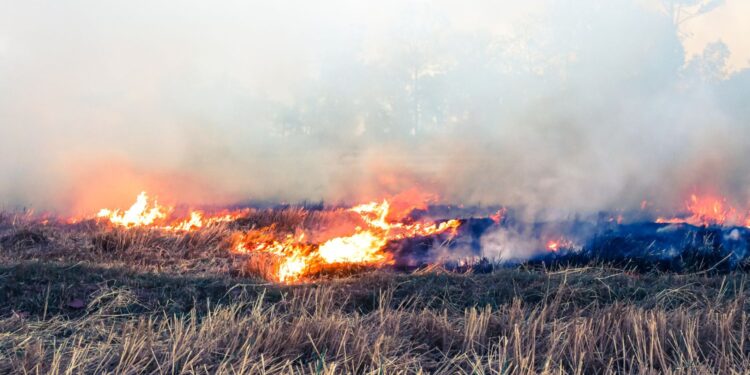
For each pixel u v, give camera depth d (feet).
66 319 17.54
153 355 14.20
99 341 15.74
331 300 18.71
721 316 16.69
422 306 19.25
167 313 18.08
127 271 21.04
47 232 28.86
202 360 14.25
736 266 25.77
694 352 14.71
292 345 15.23
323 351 15.15
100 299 18.45
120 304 18.26
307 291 19.57
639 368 14.12
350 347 15.16
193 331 15.43
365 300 19.51
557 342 15.48
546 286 20.45
